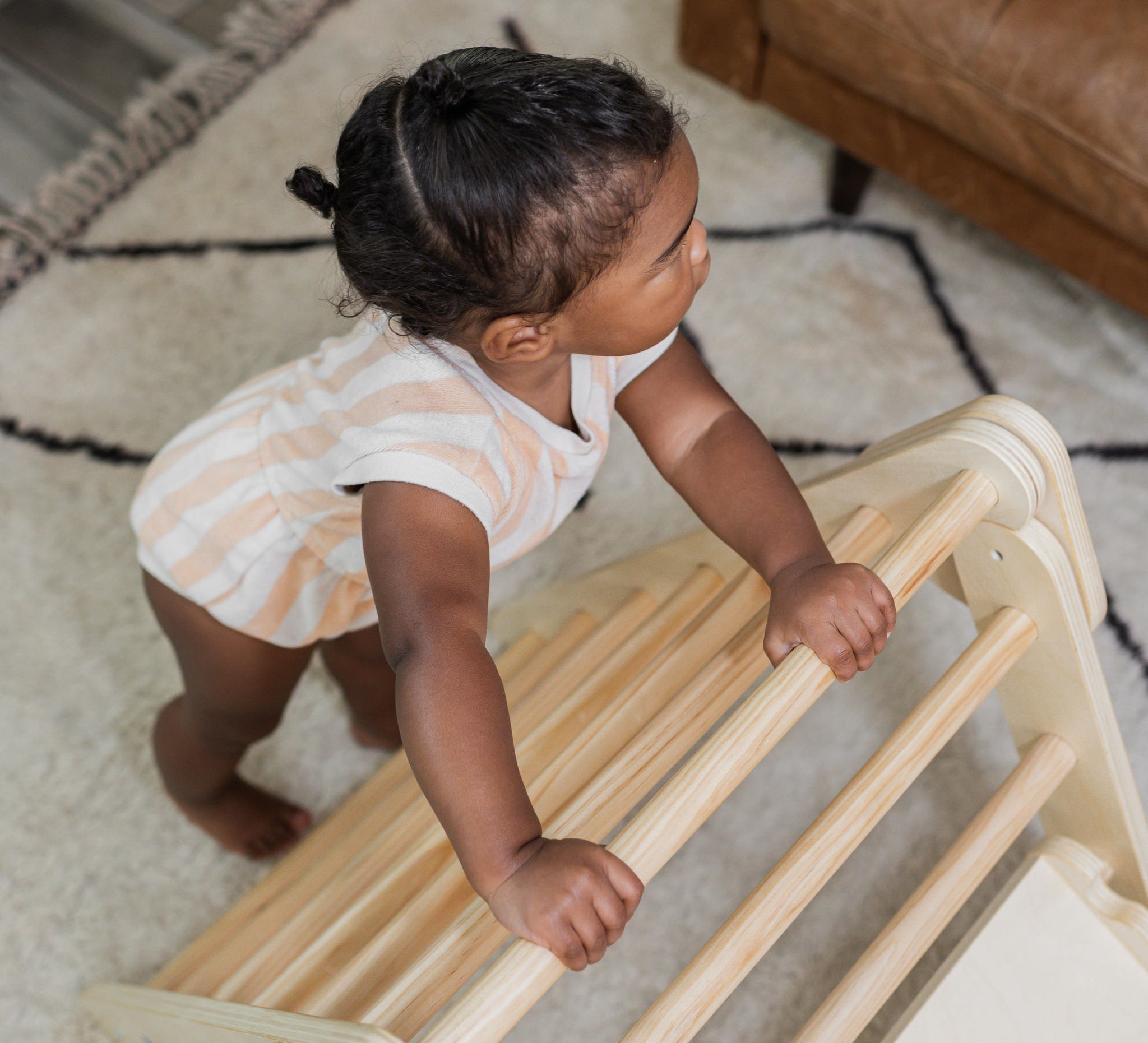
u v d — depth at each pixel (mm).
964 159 1371
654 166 521
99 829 1197
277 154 1656
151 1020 842
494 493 620
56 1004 1104
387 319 642
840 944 1088
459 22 1784
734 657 689
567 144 503
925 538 638
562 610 1195
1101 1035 921
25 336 1514
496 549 695
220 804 1149
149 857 1183
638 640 976
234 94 1718
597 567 1333
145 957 1130
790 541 692
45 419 1446
